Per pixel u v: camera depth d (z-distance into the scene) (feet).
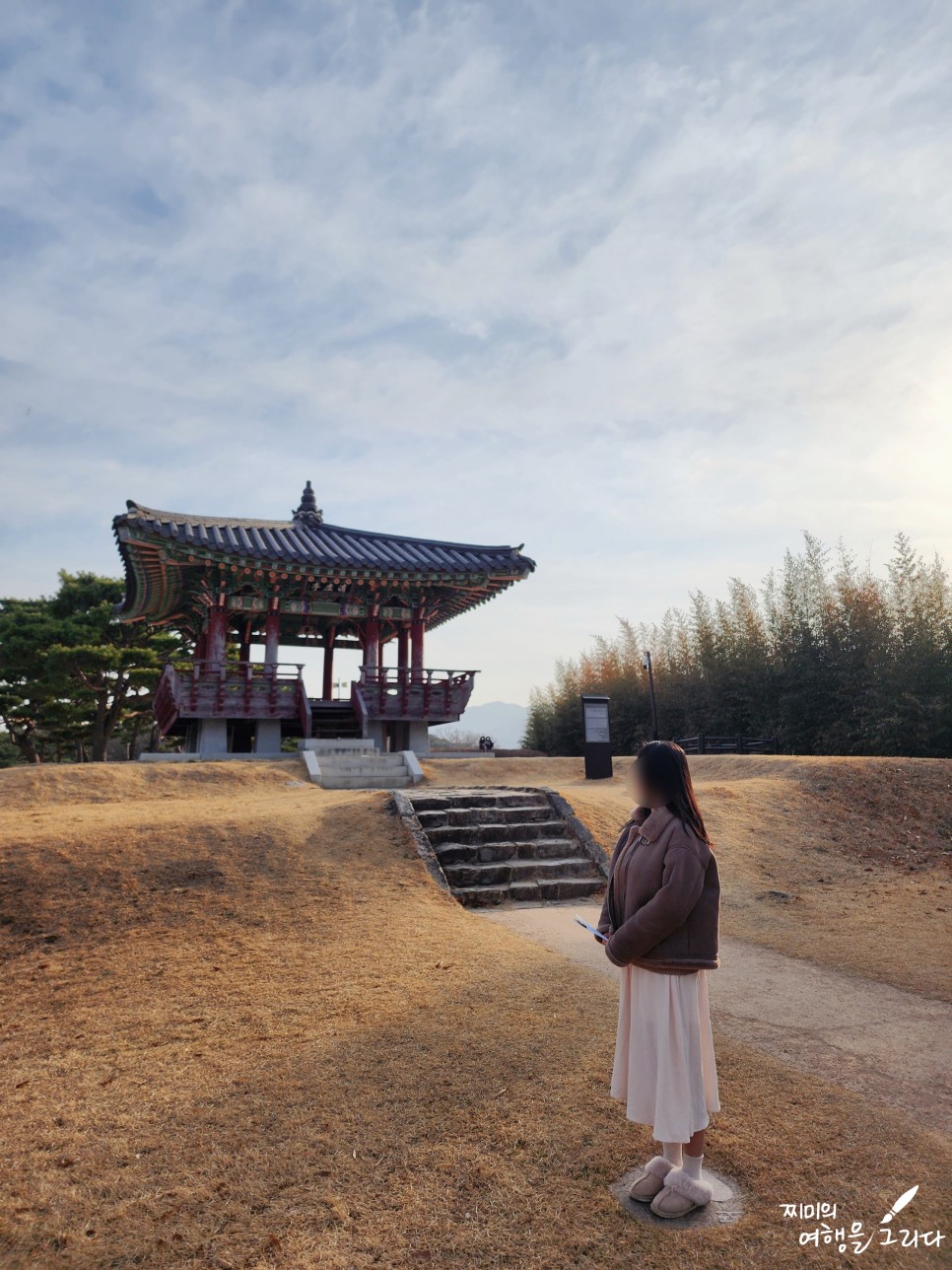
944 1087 13.08
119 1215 9.61
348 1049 14.26
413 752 57.82
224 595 62.34
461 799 34.63
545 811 34.40
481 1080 12.91
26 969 19.43
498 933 22.98
